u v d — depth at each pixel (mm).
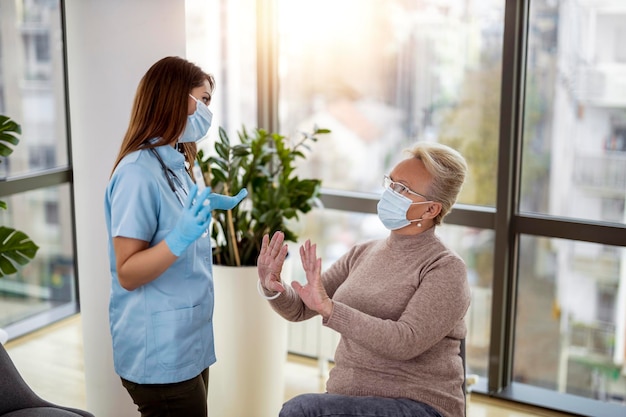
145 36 2854
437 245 2303
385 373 2244
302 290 2115
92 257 3000
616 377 3420
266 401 3244
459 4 3408
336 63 3744
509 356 3588
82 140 2945
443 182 2256
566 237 3334
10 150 2898
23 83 4199
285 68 3871
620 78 3178
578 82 3258
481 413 3455
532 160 3402
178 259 2281
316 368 3918
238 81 3844
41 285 4496
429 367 2242
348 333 2121
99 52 2857
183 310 2295
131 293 2295
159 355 2287
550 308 3494
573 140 3311
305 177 3932
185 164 2461
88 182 2959
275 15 3832
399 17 3557
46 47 4289
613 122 3221
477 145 3486
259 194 3264
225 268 3109
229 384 3193
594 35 3195
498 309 3504
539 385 3590
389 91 3645
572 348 3486
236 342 3146
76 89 2922
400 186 2277
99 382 3086
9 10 4078
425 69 3543
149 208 2205
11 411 2293
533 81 3340
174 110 2219
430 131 3586
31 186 4164
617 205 3273
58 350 4102
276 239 2309
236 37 3791
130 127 2266
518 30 3260
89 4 2834
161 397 2326
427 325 2156
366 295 2309
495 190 3486
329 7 3707
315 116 3852
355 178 3812
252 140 3289
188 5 3486
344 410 2162
